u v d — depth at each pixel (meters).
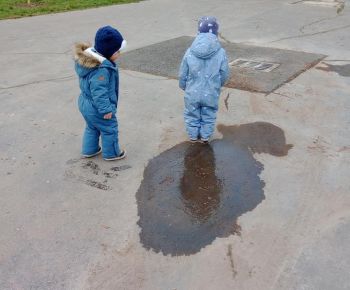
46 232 3.12
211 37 4.07
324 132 4.45
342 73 6.09
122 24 10.01
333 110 4.93
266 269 2.72
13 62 7.29
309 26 9.13
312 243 2.93
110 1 13.29
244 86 5.66
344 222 3.12
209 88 4.08
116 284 2.65
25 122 4.92
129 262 2.83
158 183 3.68
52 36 9.10
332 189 3.52
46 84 6.16
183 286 2.62
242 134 4.47
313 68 6.32
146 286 2.63
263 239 2.98
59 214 3.32
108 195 3.54
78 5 12.66
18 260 2.87
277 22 9.63
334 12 10.61
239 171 3.81
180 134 4.52
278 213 3.25
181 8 11.93
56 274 2.74
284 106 5.07
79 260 2.85
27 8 12.37
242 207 3.33
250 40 8.09
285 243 2.94
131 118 4.91
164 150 4.21
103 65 3.56
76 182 3.73
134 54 7.31
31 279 2.71
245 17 10.32
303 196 3.44
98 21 10.48
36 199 3.51
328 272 2.68
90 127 3.94
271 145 4.24
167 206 3.38
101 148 4.20
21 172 3.91
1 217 3.29
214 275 2.70
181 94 5.55
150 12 11.48
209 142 4.34
